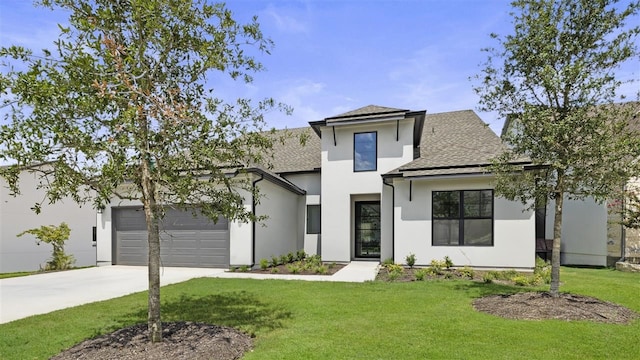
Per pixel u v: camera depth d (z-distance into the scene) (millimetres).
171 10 4660
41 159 4301
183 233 13945
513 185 8031
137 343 5012
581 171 6816
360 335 5449
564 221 15680
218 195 5637
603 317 6305
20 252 16859
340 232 14961
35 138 4207
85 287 10039
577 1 6879
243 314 6715
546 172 7562
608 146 6348
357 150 15039
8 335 5660
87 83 4305
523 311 6648
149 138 4676
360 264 14422
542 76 6832
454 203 12641
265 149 5785
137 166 4766
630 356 4633
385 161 14648
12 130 4117
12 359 4727
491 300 7492
